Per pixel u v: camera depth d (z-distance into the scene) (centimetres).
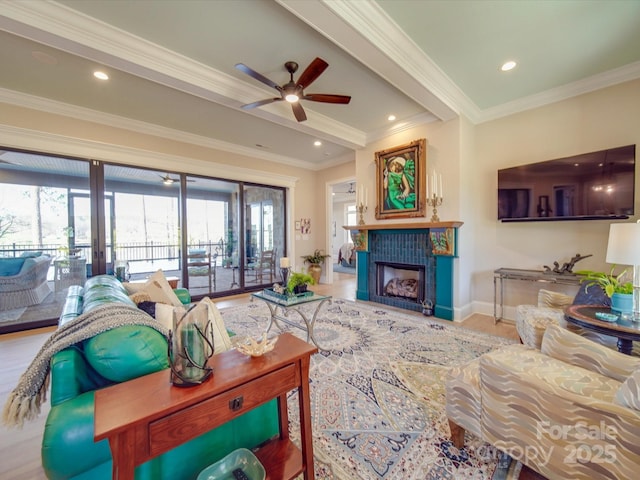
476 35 234
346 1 191
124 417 80
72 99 343
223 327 158
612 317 185
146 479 106
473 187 396
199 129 445
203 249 522
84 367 115
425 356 263
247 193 575
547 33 232
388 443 157
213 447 123
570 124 321
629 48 253
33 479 136
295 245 644
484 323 356
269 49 251
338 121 412
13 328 344
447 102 323
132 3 199
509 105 359
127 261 441
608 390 105
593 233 309
